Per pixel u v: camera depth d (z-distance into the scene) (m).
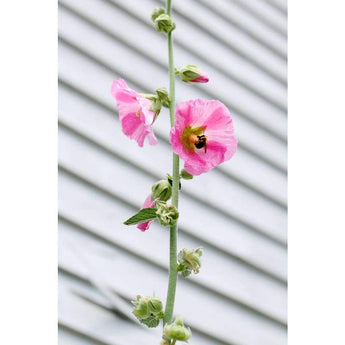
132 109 1.44
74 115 1.89
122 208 1.88
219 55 2.10
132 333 1.81
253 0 2.28
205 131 1.41
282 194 2.07
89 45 1.94
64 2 1.94
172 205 1.38
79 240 1.83
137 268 1.86
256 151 2.07
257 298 1.95
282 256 2.02
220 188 2.00
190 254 1.40
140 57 1.98
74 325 1.77
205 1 2.15
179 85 2.01
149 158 1.93
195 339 1.86
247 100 2.11
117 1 1.99
